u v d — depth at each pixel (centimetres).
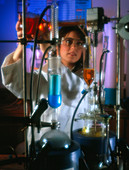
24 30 74
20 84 121
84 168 63
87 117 78
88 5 279
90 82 86
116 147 76
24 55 75
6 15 286
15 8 285
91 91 87
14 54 116
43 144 66
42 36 89
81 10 280
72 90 126
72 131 84
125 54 261
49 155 59
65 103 126
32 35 88
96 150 71
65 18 284
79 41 131
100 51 221
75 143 69
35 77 127
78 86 126
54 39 69
